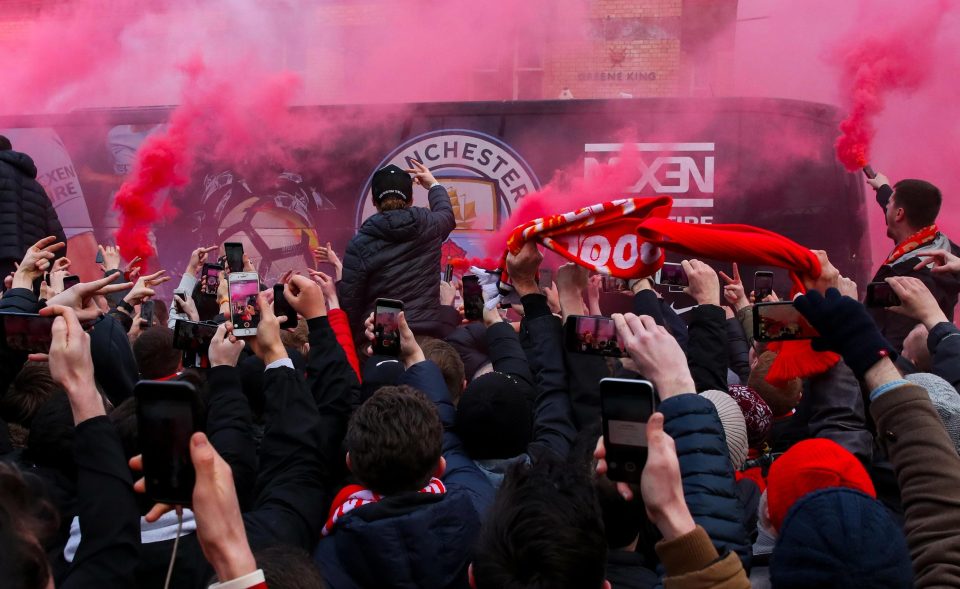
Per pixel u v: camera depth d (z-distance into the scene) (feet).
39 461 8.39
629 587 6.88
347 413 9.15
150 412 5.62
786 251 8.61
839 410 8.53
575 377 9.09
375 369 9.67
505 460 9.25
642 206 9.77
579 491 5.65
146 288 14.25
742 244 8.70
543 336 9.40
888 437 6.39
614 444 5.89
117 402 9.79
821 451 6.97
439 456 7.73
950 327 8.85
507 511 5.53
